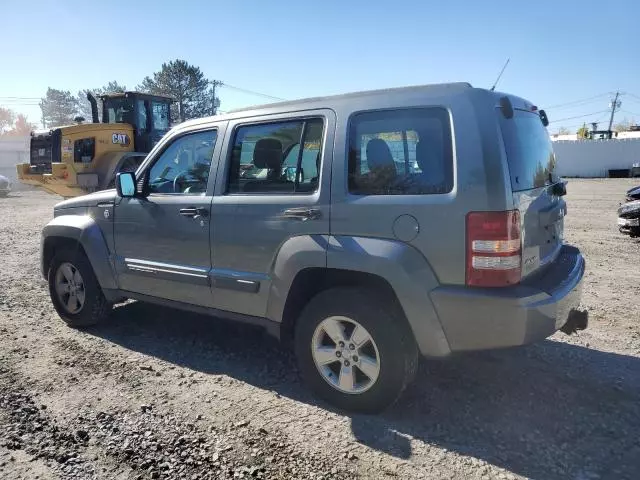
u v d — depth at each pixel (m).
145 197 4.67
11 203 21.38
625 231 10.28
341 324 3.58
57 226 5.34
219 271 4.13
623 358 4.46
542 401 3.72
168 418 3.52
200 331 5.26
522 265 3.23
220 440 3.25
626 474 2.91
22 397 3.81
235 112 4.27
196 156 4.44
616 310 5.66
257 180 3.99
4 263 8.70
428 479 2.88
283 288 3.75
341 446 3.19
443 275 3.19
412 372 3.49
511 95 3.69
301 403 3.74
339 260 3.44
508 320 3.07
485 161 3.11
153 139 15.73
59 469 2.97
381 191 3.40
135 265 4.73
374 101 3.52
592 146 42.94
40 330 5.31
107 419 3.50
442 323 3.21
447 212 3.15
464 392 3.86
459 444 3.20
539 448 3.16
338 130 3.60
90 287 5.18
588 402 3.71
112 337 5.10
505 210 3.08
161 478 2.89
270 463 3.02
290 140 3.85
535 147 3.76
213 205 4.14
